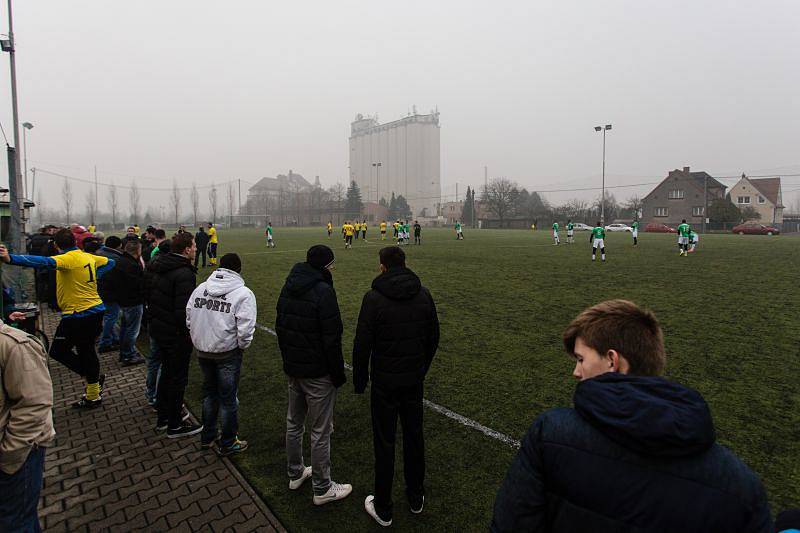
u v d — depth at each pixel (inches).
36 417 79.6
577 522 44.8
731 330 285.1
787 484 124.0
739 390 189.5
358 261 717.9
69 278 179.0
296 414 127.3
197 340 142.6
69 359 185.0
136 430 168.9
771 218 2810.0
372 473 137.0
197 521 115.5
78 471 139.8
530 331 287.1
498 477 131.6
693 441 39.7
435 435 155.2
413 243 1192.8
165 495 127.0
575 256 790.5
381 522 113.0
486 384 199.6
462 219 3946.9
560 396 186.1
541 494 49.2
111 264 244.4
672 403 42.3
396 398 116.0
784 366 218.1
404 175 6707.7
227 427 146.3
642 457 42.9
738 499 40.7
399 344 112.7
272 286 480.1
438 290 440.5
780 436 150.5
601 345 53.6
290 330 120.1
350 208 4367.6
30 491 82.4
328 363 118.8
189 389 206.8
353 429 163.6
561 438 47.7
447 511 117.6
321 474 120.9
